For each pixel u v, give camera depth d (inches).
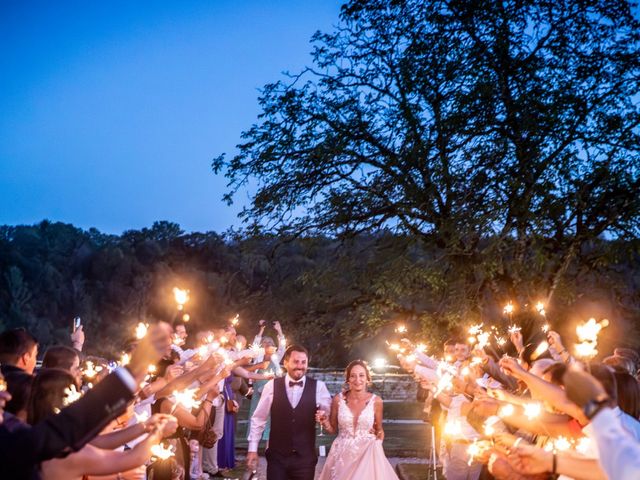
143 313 3137.3
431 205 679.1
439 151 681.0
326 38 765.9
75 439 89.7
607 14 683.4
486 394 224.4
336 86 764.0
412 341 681.6
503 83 668.1
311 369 1072.2
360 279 778.8
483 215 615.2
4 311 3240.7
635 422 148.6
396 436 730.2
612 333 701.3
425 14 705.6
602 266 672.4
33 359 206.1
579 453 152.1
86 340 3250.5
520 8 690.8
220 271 3031.5
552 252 661.9
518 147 639.1
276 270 865.5
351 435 342.0
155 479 279.3
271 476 337.1
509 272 645.9
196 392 177.9
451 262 679.1
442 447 397.4
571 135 631.2
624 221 624.1
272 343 593.9
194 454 441.7
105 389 90.1
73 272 3631.9
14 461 89.1
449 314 645.3
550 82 656.4
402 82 706.8
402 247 717.9
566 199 614.9
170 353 287.4
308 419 341.7
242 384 524.7
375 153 743.7
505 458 136.3
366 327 762.8
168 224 3693.4
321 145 720.3
